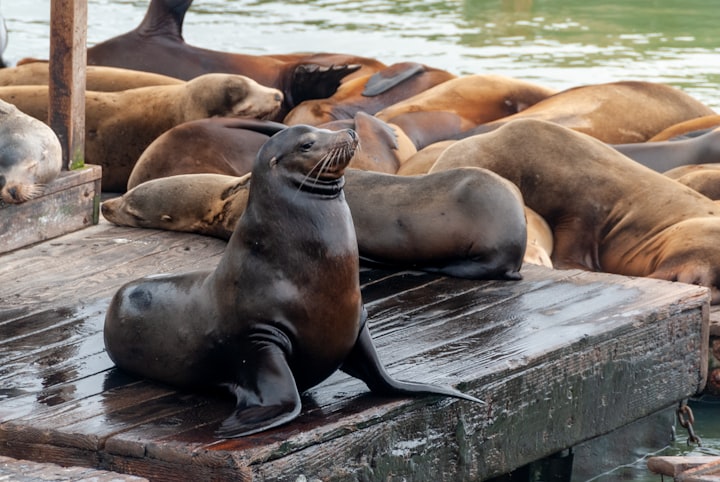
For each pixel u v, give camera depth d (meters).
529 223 30.89
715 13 80.56
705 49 67.00
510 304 22.97
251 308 17.02
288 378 16.86
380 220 25.25
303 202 16.94
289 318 16.97
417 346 20.52
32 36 68.00
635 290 23.92
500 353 20.19
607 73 59.38
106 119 36.34
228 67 45.97
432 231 24.84
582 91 42.06
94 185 28.72
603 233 31.38
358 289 17.45
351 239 17.22
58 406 17.84
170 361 18.19
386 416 17.72
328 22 76.12
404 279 24.73
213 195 27.72
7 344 20.50
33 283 23.97
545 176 31.70
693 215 30.50
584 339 21.09
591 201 31.48
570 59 63.62
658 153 36.62
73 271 24.91
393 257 25.25
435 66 60.84
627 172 31.84
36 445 17.11
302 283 16.94
